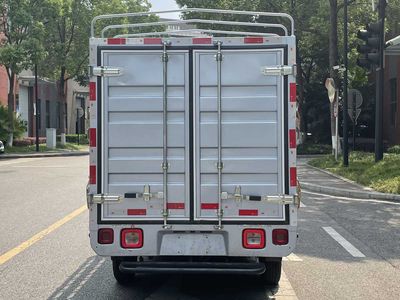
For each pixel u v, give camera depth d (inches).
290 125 208.5
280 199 207.5
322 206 495.5
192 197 209.9
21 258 299.6
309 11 1240.2
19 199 532.7
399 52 778.2
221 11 242.2
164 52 209.9
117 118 211.8
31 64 1358.3
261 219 208.8
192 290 245.4
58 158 1275.8
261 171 209.0
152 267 210.5
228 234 209.5
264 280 249.8
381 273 273.4
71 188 627.5
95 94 211.3
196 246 210.2
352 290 244.7
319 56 1451.8
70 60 1649.9
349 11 1168.2
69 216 432.1
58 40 1654.8
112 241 211.6
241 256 212.1
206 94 210.2
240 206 209.2
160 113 210.8
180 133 210.4
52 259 297.9
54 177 765.3
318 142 1418.6
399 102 1218.0
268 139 209.2
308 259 301.3
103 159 211.5
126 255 211.6
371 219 427.2
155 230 210.7
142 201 211.0
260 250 208.8
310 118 1503.4
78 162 1107.3
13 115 1462.8
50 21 1485.0
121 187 211.3
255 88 209.9
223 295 237.5
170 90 211.2
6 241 341.4
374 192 552.1
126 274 247.0
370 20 1190.9
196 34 263.6
